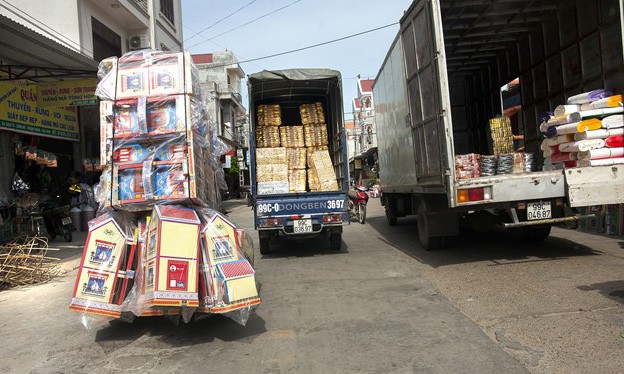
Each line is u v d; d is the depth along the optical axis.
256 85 9.46
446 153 6.23
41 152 12.53
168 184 4.71
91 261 4.44
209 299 4.30
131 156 4.80
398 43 8.45
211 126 5.95
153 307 4.38
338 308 5.13
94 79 11.29
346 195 8.51
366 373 3.45
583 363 3.34
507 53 10.09
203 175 5.24
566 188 6.25
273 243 10.32
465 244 8.40
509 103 10.59
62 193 13.99
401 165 9.03
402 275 6.48
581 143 6.03
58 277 7.48
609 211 8.16
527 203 6.47
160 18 20.14
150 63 4.87
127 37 17.84
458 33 8.91
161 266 4.07
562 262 6.36
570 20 7.72
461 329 4.22
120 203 4.70
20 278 7.01
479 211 7.37
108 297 4.42
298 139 9.43
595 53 7.17
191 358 3.93
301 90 10.07
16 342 4.55
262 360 3.81
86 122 15.19
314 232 8.45
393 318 4.67
